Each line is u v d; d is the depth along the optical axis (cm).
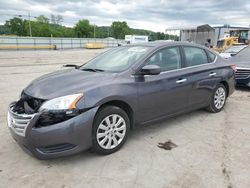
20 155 331
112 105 337
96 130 315
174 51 421
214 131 415
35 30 9500
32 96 309
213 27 3027
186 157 327
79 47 5516
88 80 334
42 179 279
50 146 287
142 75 359
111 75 348
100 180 277
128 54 402
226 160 318
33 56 2423
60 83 329
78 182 273
